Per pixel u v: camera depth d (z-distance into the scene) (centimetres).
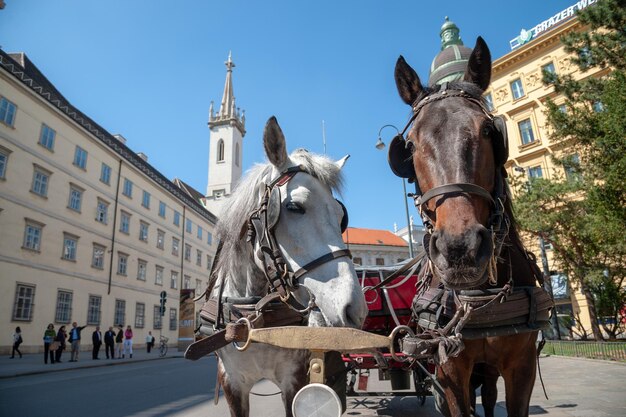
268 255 260
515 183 1797
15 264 2242
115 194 3256
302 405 197
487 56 269
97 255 2988
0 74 2227
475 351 247
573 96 1359
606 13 1217
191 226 4656
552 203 1714
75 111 2953
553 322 1864
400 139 251
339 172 286
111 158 3241
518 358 246
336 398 193
